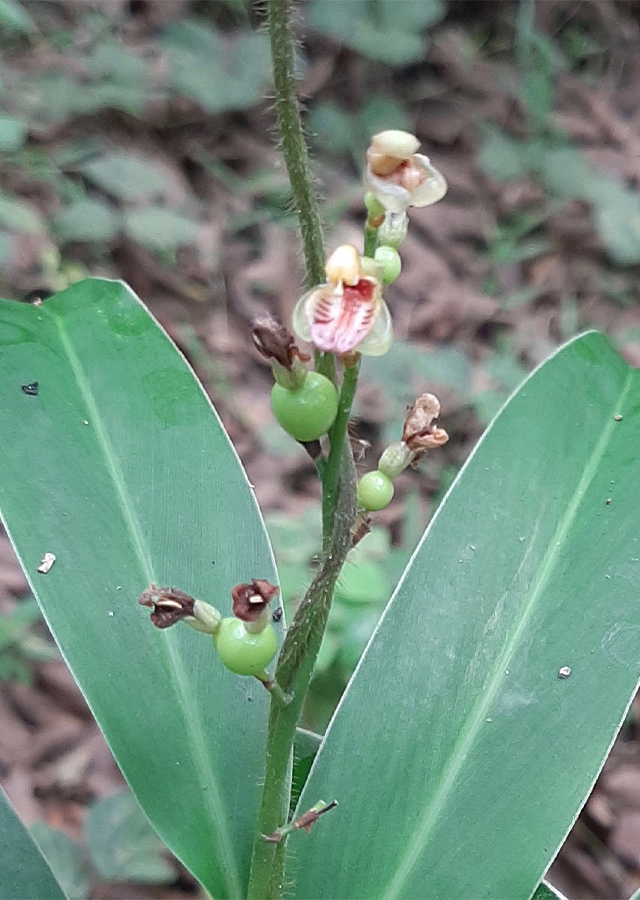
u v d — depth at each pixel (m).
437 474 0.43
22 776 0.33
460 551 0.21
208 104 0.52
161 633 0.20
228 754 0.19
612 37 0.68
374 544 0.36
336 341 0.13
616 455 0.21
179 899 0.31
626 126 0.64
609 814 0.35
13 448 0.20
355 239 0.50
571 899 0.34
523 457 0.21
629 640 0.19
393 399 0.43
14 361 0.21
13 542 0.19
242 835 0.19
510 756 0.19
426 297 0.52
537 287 0.54
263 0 0.13
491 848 0.18
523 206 0.56
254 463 0.43
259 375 0.46
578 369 0.22
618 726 0.19
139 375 0.22
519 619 0.20
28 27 0.50
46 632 0.36
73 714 0.35
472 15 0.66
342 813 0.19
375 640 0.20
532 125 0.60
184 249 0.48
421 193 0.14
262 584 0.14
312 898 0.18
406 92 0.61
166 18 0.57
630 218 0.55
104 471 0.21
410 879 0.18
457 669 0.20
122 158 0.48
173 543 0.20
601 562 0.20
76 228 0.45
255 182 0.53
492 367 0.47
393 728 0.19
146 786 0.19
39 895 0.18
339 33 0.57
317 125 0.56
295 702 0.15
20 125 0.45
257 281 0.49
